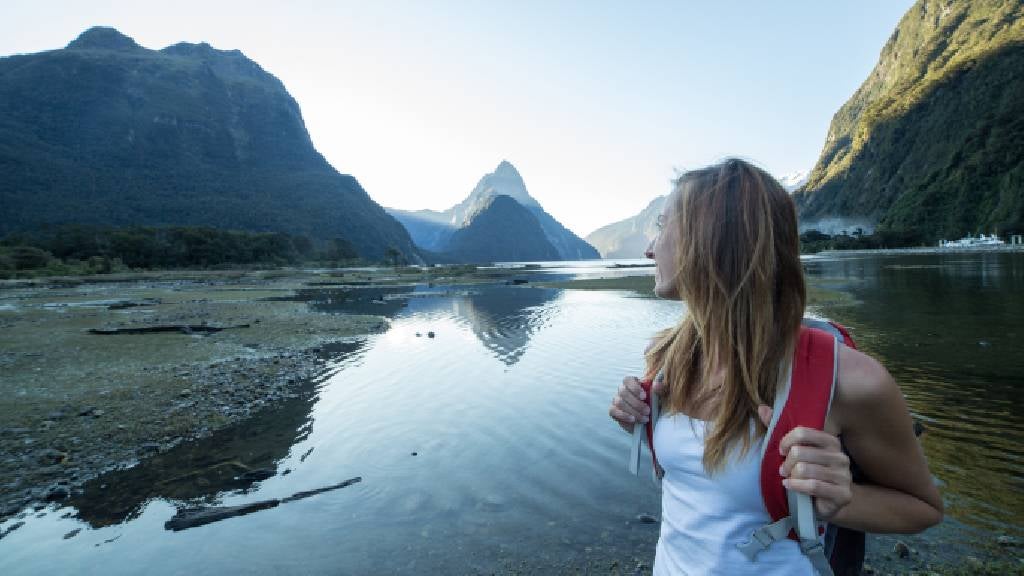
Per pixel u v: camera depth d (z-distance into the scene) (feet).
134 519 20.85
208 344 61.82
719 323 3.58
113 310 106.42
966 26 566.77
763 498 3.35
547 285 184.85
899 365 38.14
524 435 28.40
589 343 57.26
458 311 102.53
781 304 3.44
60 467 26.30
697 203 3.77
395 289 187.73
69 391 40.01
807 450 3.00
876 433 3.23
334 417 33.47
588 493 21.31
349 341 64.64
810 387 3.23
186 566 17.42
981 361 38.45
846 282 119.34
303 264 454.81
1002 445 23.03
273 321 84.89
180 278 271.90
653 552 16.93
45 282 234.38
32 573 17.34
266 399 38.17
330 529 19.43
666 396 4.25
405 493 22.13
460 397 36.94
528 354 52.47
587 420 30.42
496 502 20.92
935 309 66.85
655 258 4.43
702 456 3.71
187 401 37.45
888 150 534.78
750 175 3.63
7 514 21.53
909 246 393.09
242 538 19.03
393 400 36.91
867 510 3.20
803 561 3.24
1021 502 18.06
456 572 16.40
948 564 14.94
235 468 25.72
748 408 3.43
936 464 21.42
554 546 17.54
